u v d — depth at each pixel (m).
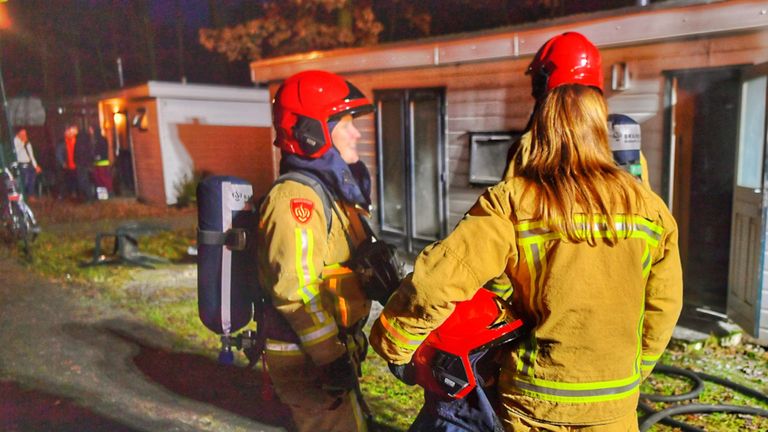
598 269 1.34
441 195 6.24
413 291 1.39
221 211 1.93
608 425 1.39
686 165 4.84
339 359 1.79
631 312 1.37
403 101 6.47
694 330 4.34
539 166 1.41
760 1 3.90
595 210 1.33
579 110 1.42
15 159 7.66
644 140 4.71
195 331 4.38
